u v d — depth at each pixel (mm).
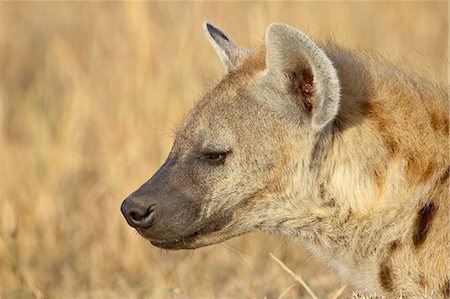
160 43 14898
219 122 8586
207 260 12891
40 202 13719
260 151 8484
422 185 8250
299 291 11109
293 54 8227
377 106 8406
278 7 15117
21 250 13133
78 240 13445
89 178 14453
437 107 8484
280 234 8875
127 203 8578
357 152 8328
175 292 11227
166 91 14375
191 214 8562
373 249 8445
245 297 11453
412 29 17281
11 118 16750
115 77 15117
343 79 8477
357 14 16422
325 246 8641
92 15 17438
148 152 14062
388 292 8484
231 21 15016
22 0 20078
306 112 8367
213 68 14492
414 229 8234
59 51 17047
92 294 12258
